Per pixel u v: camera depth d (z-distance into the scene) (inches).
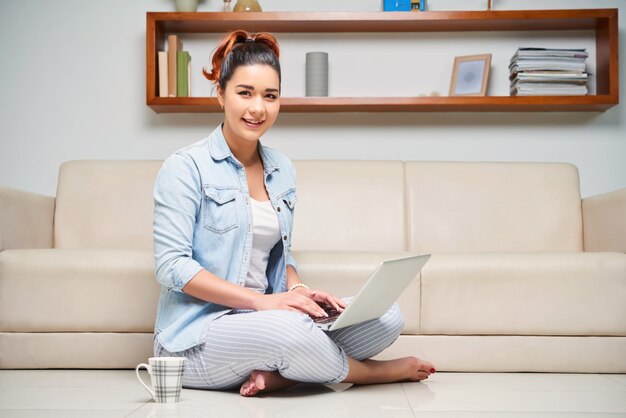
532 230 126.3
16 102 147.5
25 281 97.5
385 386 83.7
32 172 146.8
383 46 146.9
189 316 79.7
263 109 81.6
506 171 129.2
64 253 98.3
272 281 88.4
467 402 73.6
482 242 125.9
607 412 69.1
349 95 146.6
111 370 98.1
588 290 96.3
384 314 83.1
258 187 87.4
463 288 96.6
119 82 147.0
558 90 137.0
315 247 124.2
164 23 141.8
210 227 82.4
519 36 146.2
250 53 82.0
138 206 126.0
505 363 96.3
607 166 144.0
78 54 147.6
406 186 128.3
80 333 97.8
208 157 84.0
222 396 76.2
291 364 74.5
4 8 148.5
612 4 146.1
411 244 126.1
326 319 77.6
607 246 118.0
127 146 146.3
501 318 96.4
